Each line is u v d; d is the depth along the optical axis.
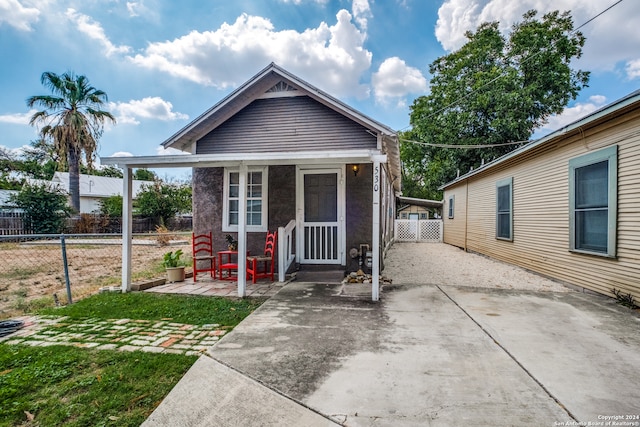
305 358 3.01
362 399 2.36
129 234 5.80
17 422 2.20
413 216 26.11
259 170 7.22
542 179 7.18
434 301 5.00
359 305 4.76
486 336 3.52
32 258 11.02
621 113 4.82
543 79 17.03
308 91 6.77
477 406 2.25
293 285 6.05
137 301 5.06
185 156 5.44
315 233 7.07
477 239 11.72
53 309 4.66
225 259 7.30
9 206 17.58
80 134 17.48
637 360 2.93
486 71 17.84
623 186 4.86
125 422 2.20
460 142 18.12
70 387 2.57
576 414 2.15
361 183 6.82
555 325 3.88
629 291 4.77
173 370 2.82
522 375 2.66
